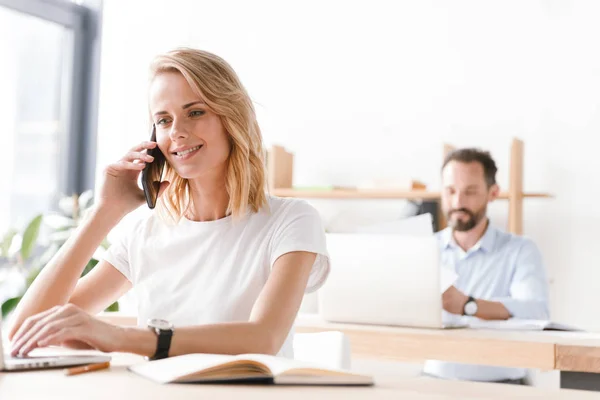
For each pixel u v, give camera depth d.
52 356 1.10
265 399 0.80
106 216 1.44
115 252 1.55
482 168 2.87
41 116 4.16
